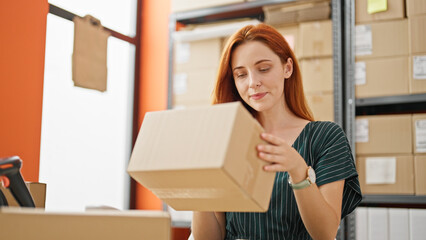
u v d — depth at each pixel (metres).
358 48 2.82
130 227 0.80
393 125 2.69
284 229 1.35
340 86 2.86
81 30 3.15
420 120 2.64
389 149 2.68
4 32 2.61
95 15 3.41
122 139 3.63
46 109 2.98
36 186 1.34
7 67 2.62
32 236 0.76
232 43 1.41
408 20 2.72
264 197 0.93
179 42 3.41
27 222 0.76
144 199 3.65
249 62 1.36
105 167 3.44
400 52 2.73
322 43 2.93
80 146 3.23
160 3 3.80
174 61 3.41
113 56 3.57
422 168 2.60
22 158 2.68
